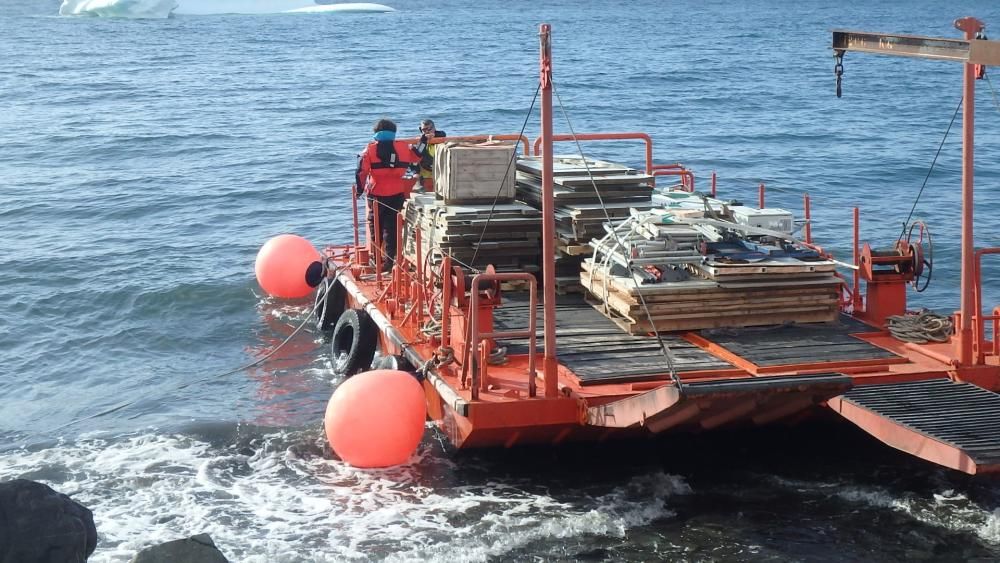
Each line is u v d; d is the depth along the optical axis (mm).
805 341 9719
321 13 187750
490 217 10539
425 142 13000
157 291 15922
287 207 23391
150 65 69250
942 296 15227
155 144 33406
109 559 7742
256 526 8344
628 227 10492
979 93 46969
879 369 9125
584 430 8805
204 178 27016
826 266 10008
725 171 27531
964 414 8141
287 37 106312
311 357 13055
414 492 8906
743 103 44438
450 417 9242
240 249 19125
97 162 30172
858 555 7754
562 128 37312
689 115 40531
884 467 9258
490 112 41812
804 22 146250
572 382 8953
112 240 19922
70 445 10266
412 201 12492
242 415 11055
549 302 8477
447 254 11016
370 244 13531
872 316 10562
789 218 10609
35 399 11875
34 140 34531
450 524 8305
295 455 9844
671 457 9539
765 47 86375
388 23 142875
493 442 8977
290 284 14789
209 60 73750
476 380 8609
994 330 9555
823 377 7582
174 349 13594
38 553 6406
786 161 28875
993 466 7133
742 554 7789
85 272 17297
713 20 153625
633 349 9609
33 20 149000
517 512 8500
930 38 7961
